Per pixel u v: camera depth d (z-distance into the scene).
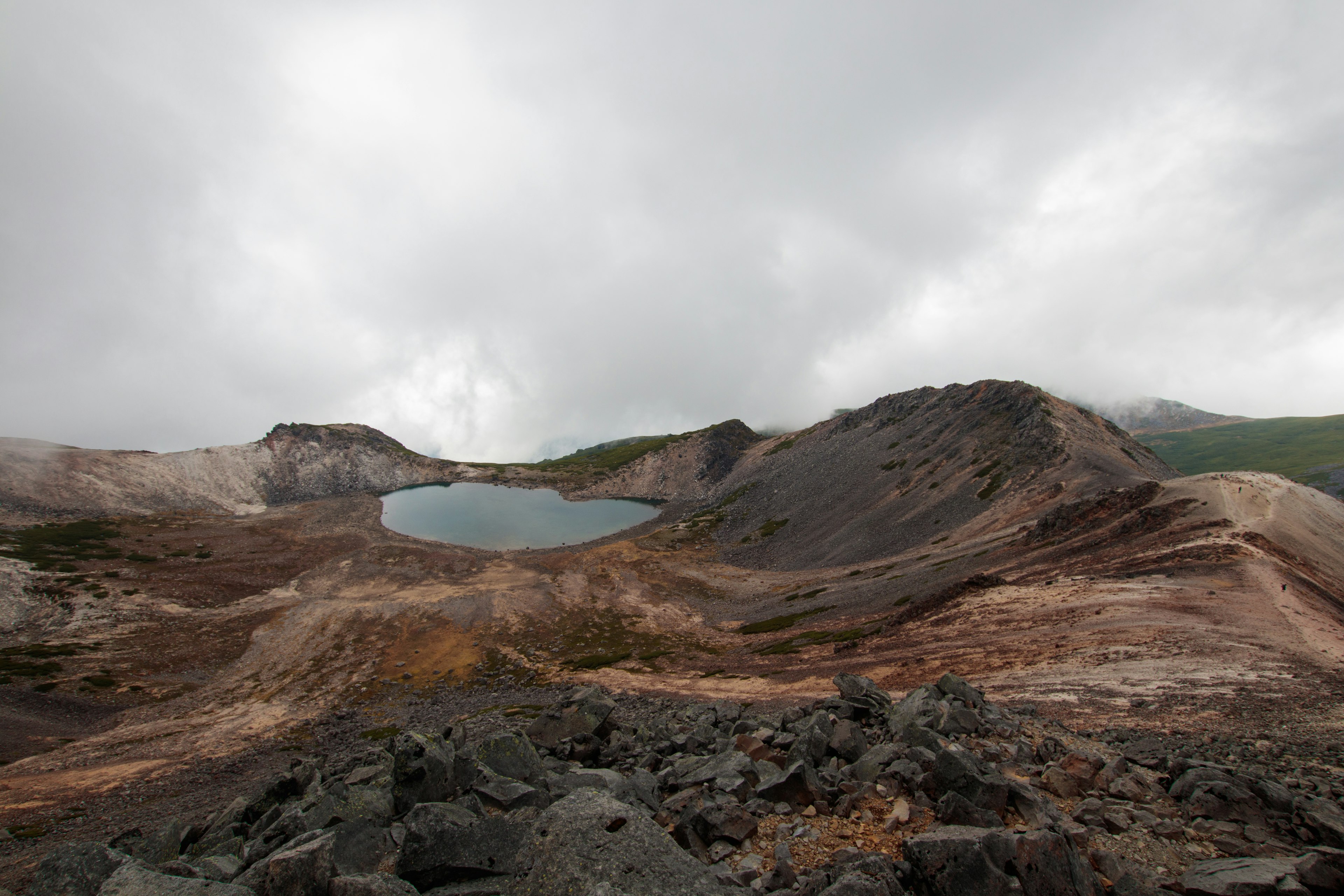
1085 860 10.05
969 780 12.50
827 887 9.50
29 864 29.92
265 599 121.75
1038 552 76.69
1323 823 11.12
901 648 52.41
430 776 14.41
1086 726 24.22
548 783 15.16
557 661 88.69
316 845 9.96
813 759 16.00
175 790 45.38
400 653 93.56
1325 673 29.02
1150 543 65.44
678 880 8.35
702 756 17.98
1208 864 10.16
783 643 74.88
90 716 68.62
